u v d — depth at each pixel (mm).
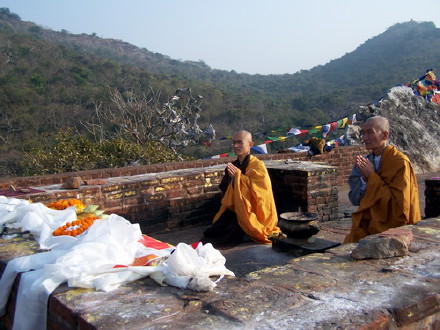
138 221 6297
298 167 7082
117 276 2666
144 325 2086
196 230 6742
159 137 15438
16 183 6578
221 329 2027
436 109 15016
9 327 3057
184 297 2439
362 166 4633
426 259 3021
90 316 2201
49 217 4145
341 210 7805
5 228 4020
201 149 26266
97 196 5887
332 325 2045
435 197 5953
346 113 44750
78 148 12367
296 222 5047
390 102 14312
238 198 5699
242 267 4797
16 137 29734
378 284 2570
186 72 100375
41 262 3076
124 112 18422
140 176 6652
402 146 13195
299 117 42688
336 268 2869
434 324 2439
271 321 2100
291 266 2936
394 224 4473
